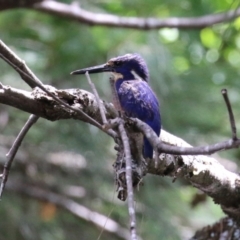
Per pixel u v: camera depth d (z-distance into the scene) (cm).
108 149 1120
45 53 1167
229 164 1239
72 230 1291
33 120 532
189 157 591
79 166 1210
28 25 1230
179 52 1336
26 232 1193
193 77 1170
